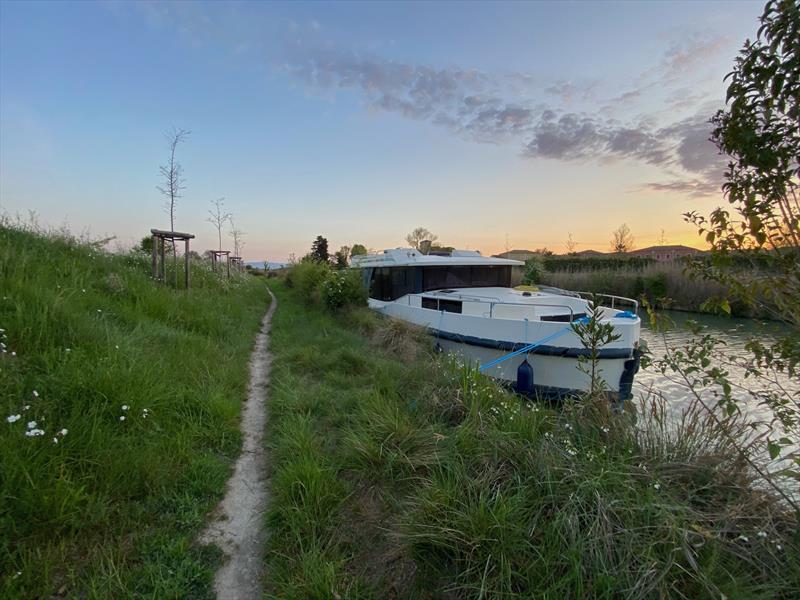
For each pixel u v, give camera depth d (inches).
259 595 85.2
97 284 260.5
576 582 75.5
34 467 95.0
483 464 115.3
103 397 130.4
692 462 107.5
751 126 74.1
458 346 285.0
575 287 1018.7
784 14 66.9
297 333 347.3
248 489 122.0
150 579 83.9
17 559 81.9
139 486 108.2
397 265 374.6
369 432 145.6
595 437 123.6
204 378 189.2
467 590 82.0
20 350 145.9
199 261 637.3
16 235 271.7
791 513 92.7
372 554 96.9
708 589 72.9
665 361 109.0
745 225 79.0
